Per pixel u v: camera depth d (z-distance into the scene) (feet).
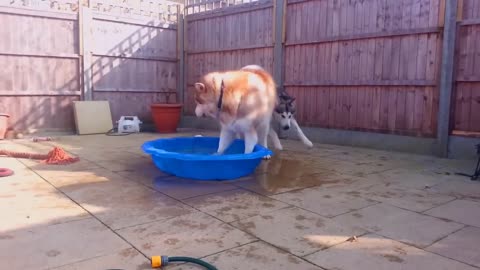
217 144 16.03
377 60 19.22
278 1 23.08
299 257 6.69
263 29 24.26
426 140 17.69
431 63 17.39
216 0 27.14
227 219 8.57
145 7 27.53
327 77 21.33
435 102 17.38
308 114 22.45
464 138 16.47
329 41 21.02
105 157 15.98
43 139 21.25
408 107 18.29
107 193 10.53
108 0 25.71
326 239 7.50
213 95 12.71
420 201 10.14
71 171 13.23
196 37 28.73
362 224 8.36
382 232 7.91
